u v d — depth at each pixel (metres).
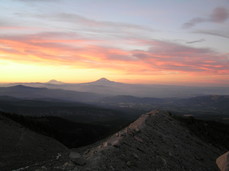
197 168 16.61
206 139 27.34
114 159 12.88
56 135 46.62
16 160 20.28
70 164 12.07
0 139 26.28
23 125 38.22
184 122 31.17
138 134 17.98
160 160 14.85
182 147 19.73
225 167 11.94
